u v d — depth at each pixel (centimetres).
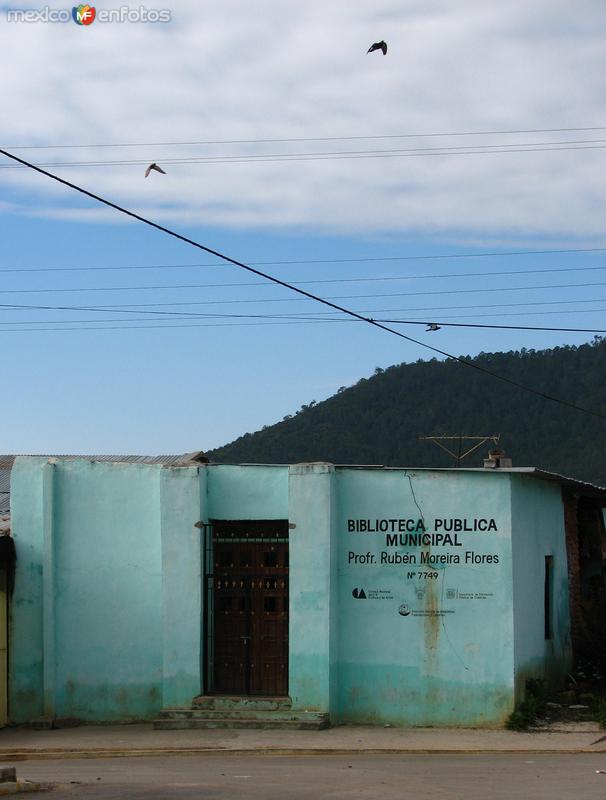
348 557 1730
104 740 1585
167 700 1711
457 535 1702
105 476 1823
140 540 1802
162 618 1761
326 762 1379
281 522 1761
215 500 1772
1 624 1767
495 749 1468
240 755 1466
